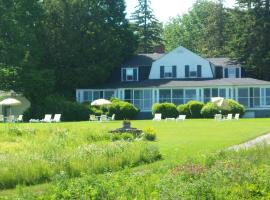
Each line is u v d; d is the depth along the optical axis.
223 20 120.31
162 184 14.59
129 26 88.56
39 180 19.69
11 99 65.75
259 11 85.81
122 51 87.31
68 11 81.31
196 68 84.94
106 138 34.06
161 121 60.91
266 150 22.83
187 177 16.27
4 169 19.59
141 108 81.56
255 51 85.75
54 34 81.56
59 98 72.94
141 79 86.00
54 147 28.02
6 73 73.00
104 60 83.31
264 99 79.94
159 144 32.00
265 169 17.11
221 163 18.53
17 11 75.00
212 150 27.41
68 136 33.91
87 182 14.45
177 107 71.19
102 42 82.69
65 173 18.69
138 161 23.81
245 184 14.80
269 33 85.81
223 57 98.06
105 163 21.98
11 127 37.12
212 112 69.38
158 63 85.62
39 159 21.33
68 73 82.00
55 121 64.81
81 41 81.94
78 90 82.44
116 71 86.38
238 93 80.12
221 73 86.88
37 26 79.50
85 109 71.12
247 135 37.41
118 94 82.31
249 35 86.00
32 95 74.44
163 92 81.19
